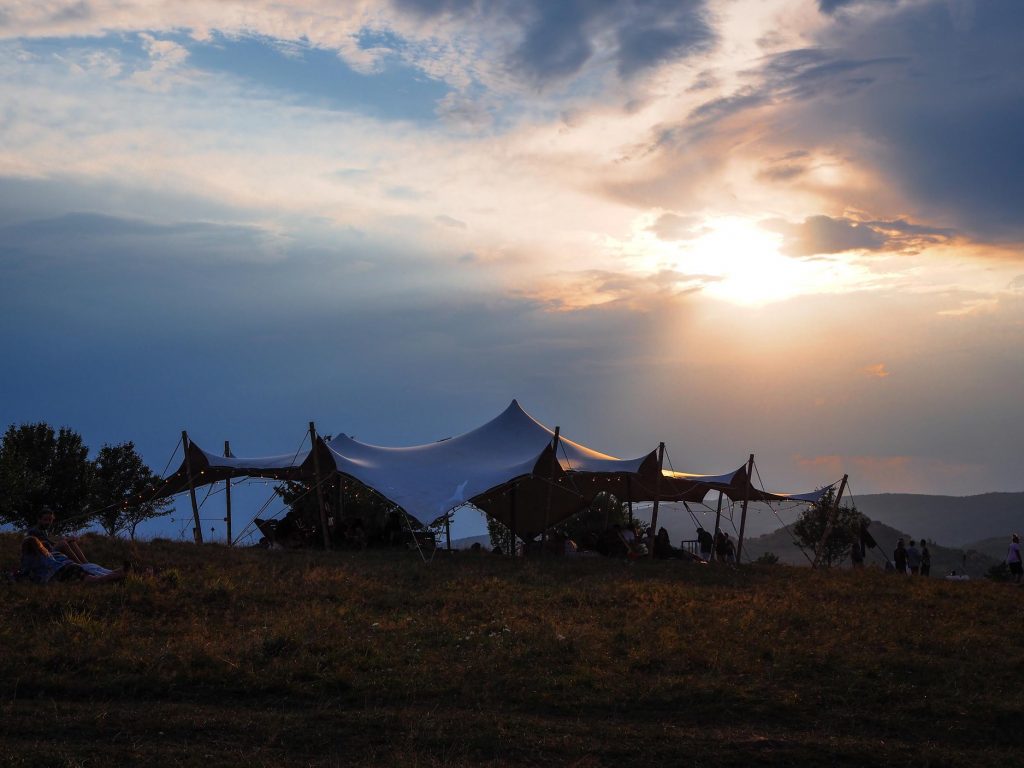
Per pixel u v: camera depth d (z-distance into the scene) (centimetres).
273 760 754
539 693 990
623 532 2838
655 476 2806
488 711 930
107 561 1769
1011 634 1493
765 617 1523
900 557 3022
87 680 952
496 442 2975
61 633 1109
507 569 2156
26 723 813
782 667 1135
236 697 943
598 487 3122
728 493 3166
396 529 2836
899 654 1246
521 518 3150
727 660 1163
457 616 1413
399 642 1191
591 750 823
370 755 782
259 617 1329
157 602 1350
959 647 1327
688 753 830
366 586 1686
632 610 1556
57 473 3938
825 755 844
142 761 732
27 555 1502
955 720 977
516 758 794
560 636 1238
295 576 1778
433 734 838
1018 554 2783
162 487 2945
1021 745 920
